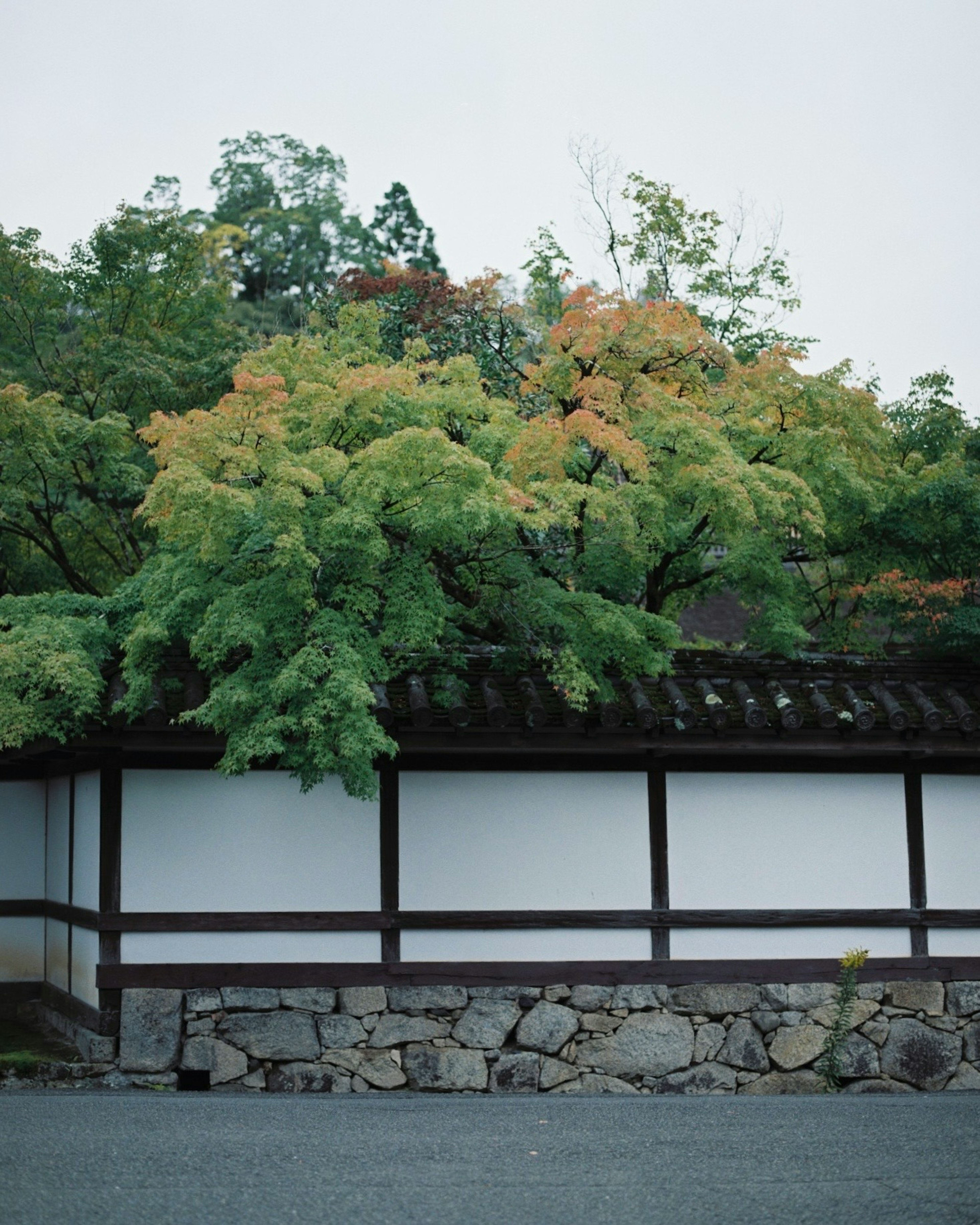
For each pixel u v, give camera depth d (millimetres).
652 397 11008
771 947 10672
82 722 9422
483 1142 7410
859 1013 10680
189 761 10219
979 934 10977
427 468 9117
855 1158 7035
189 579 9594
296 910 10188
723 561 12516
